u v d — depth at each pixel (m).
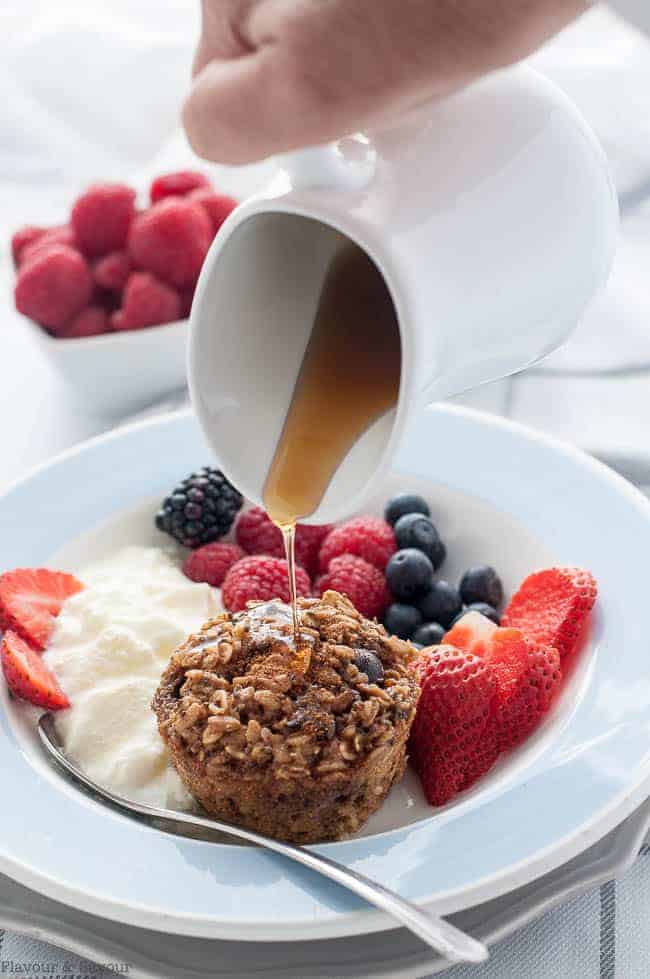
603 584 0.50
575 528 0.52
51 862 0.42
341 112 0.34
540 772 0.44
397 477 0.56
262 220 0.39
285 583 0.54
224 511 0.56
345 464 0.40
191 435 0.57
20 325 0.68
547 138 0.38
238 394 0.41
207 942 0.41
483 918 0.41
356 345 0.41
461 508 0.55
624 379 0.62
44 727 0.48
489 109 0.38
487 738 0.46
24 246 0.65
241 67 0.35
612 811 0.42
